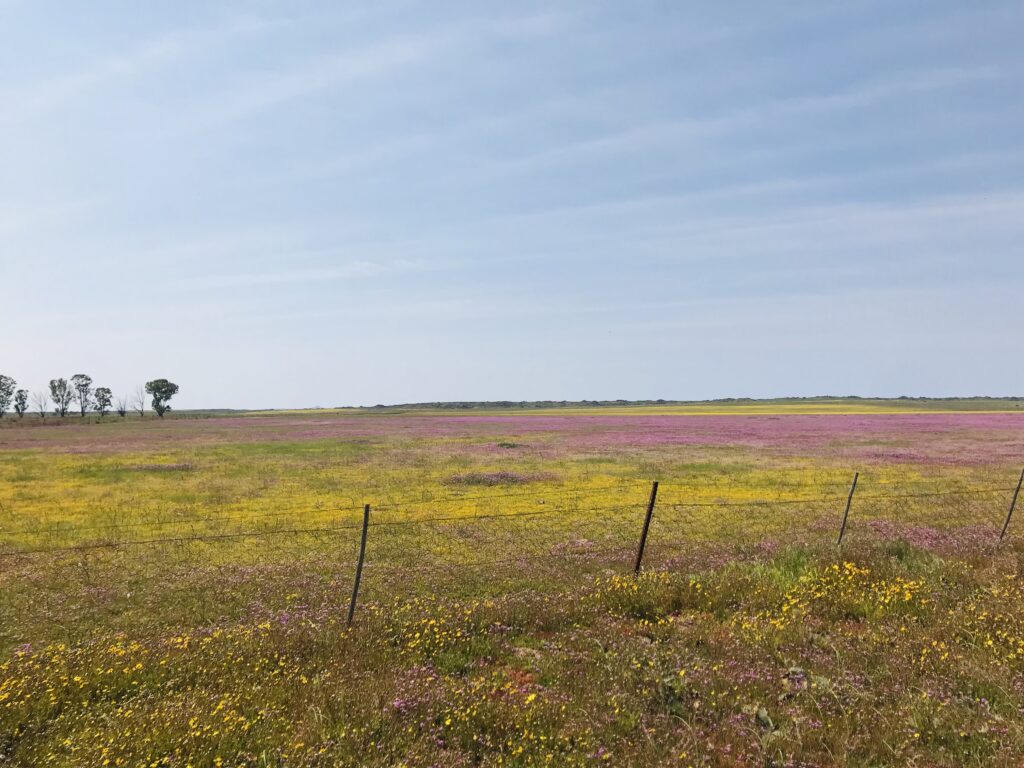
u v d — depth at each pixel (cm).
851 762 548
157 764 542
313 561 1494
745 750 568
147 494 2538
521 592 1152
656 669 733
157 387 13962
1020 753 542
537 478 2898
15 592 1263
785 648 813
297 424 8994
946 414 9781
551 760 547
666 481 2820
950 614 898
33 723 639
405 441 5316
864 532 1688
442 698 651
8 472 3294
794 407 13750
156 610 1141
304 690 684
